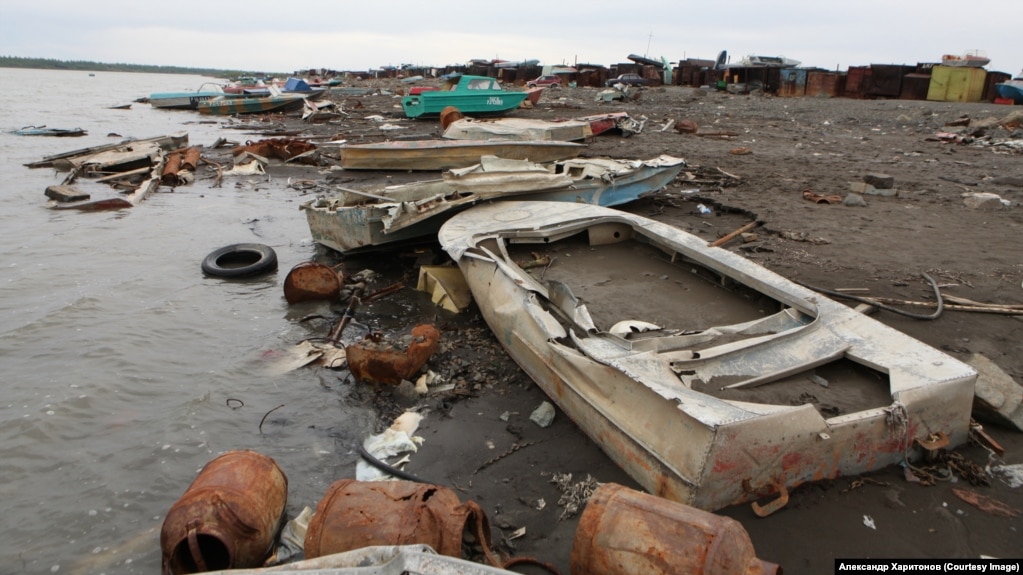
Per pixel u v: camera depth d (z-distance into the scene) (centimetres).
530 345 506
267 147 1777
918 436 384
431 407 505
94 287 784
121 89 7575
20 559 360
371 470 429
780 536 340
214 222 1114
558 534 364
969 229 933
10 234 1026
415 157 1550
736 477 340
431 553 268
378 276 823
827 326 464
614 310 573
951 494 371
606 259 704
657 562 278
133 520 392
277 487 362
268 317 704
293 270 723
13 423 488
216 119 3262
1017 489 377
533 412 488
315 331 665
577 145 1491
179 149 1791
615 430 401
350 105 3725
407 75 7838
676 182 1298
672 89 4266
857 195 1136
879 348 432
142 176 1567
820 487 370
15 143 2238
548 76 5175
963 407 397
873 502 362
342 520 313
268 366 587
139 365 585
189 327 674
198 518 312
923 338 568
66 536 379
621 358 416
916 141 1938
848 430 362
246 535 324
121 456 453
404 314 701
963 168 1454
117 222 1110
